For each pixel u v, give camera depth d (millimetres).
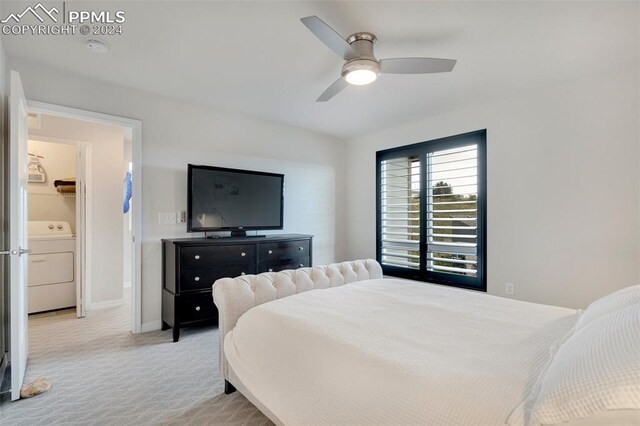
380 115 3865
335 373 1191
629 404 690
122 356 2562
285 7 1883
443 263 3879
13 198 1922
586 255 2809
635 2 1828
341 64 2586
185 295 2941
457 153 3727
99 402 1917
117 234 4102
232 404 1899
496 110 3381
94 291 3920
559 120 2949
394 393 1020
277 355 1436
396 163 4383
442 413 917
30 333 3086
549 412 787
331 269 2512
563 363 910
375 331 1384
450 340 1291
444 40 2221
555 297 2980
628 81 2602
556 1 1821
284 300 1870
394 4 1850
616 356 791
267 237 3637
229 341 1777
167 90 3115
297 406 1272
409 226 4227
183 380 2180
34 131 3520
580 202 2836
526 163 3158
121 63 2584
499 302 1865
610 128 2684
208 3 1854
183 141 3398
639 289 1270
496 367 1053
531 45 2285
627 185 2611
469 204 3639
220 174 3516
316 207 4633
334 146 4875
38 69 2598
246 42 2266
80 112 2791
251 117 3928
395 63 2125
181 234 3371
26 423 1723
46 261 3783
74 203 4570
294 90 3111
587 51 2365
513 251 3252
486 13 1932
